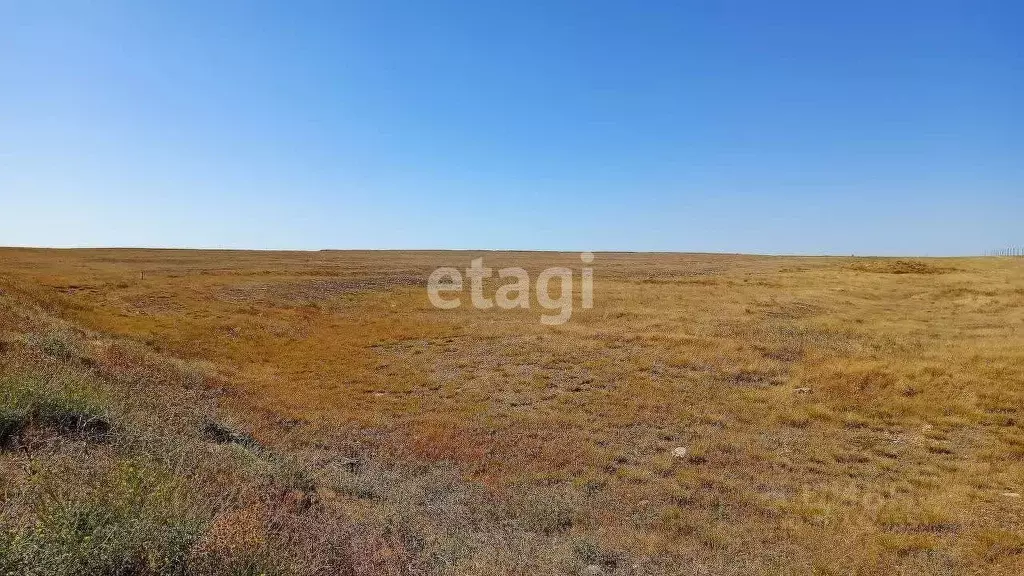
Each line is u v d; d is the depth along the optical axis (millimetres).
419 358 21594
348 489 8531
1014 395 14477
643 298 36781
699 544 7848
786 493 10055
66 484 4863
